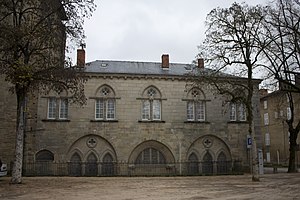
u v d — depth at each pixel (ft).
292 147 121.70
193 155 122.62
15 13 77.71
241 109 128.16
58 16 78.38
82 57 126.62
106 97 121.19
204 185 73.87
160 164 119.75
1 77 106.42
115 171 116.57
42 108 116.78
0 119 104.78
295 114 183.83
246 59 92.43
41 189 65.05
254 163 86.63
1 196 54.44
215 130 124.77
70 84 82.58
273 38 93.56
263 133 218.18
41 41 75.00
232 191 61.77
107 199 51.03
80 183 78.84
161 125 121.90
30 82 74.69
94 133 117.80
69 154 115.96
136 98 122.31
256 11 91.86
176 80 125.59
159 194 57.36
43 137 114.93
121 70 127.65
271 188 66.74
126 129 119.75
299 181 82.38
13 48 73.36
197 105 126.41
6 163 103.09
